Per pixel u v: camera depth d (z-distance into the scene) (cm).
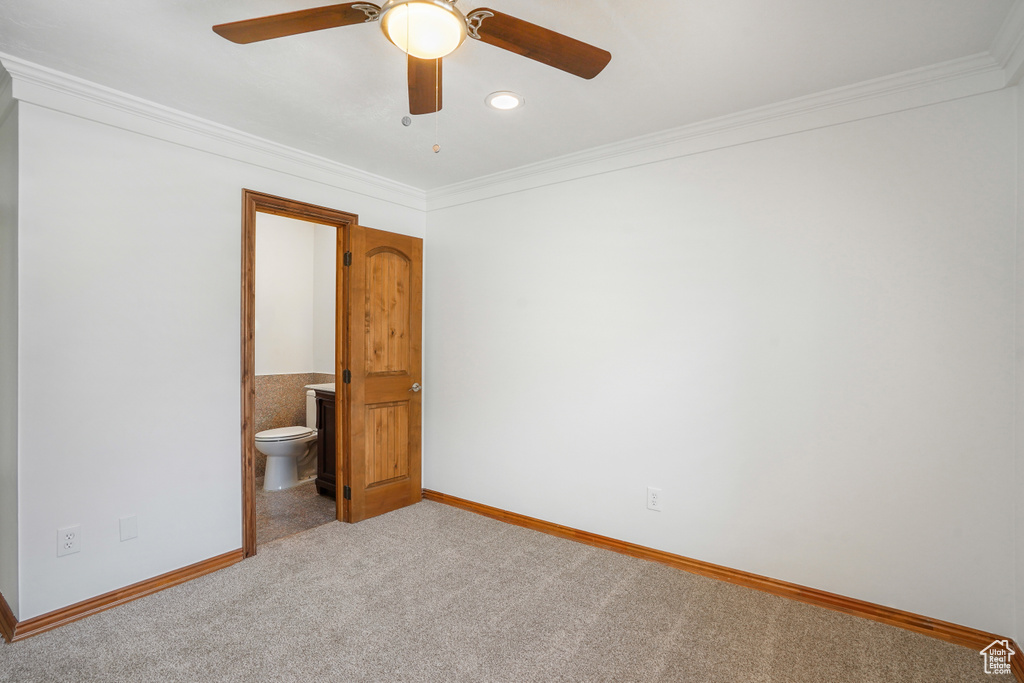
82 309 224
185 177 257
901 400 219
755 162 252
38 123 212
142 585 242
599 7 169
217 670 187
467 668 190
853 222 229
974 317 205
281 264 475
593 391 305
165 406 251
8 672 185
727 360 260
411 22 134
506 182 343
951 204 209
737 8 169
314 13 134
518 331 338
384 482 356
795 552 242
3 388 224
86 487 225
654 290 283
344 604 234
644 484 286
